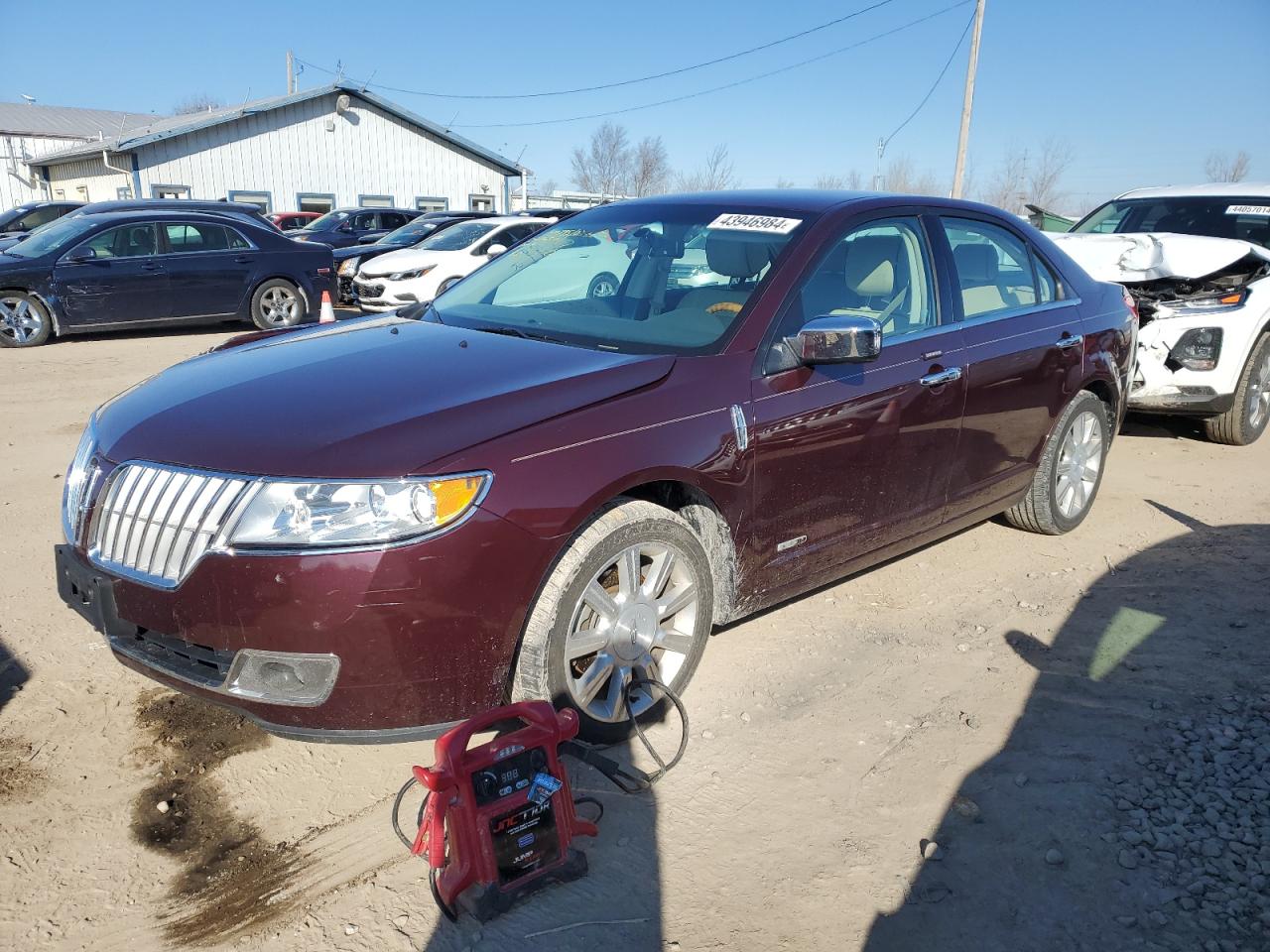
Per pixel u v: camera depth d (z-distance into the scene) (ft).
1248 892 8.26
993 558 15.97
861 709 11.26
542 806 8.17
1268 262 22.50
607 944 7.72
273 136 97.66
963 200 14.74
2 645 12.28
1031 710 11.25
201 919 7.95
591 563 9.39
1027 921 7.98
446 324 12.60
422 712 8.71
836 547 12.25
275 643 8.29
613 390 9.86
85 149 98.17
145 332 42.98
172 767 9.95
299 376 10.30
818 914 8.05
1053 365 15.19
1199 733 10.68
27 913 7.93
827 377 11.52
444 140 107.65
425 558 8.32
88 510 9.52
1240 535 17.08
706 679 11.87
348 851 8.80
